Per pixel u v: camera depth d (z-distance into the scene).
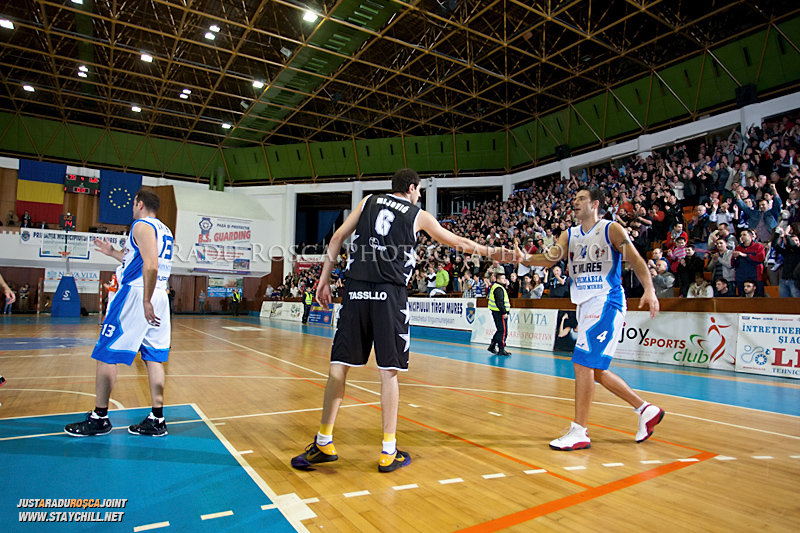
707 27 14.38
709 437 3.01
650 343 7.69
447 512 1.81
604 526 1.70
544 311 9.46
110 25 15.15
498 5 13.88
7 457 2.38
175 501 1.86
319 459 2.34
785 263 7.86
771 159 11.25
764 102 13.83
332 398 2.34
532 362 7.26
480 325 10.96
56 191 22.16
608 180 15.98
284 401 4.00
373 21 14.41
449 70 17.62
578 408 2.76
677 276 9.69
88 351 7.48
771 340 6.25
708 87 15.31
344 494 1.97
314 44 15.73
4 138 21.36
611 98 17.64
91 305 21.56
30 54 17.14
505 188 22.34
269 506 1.83
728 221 9.91
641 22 14.58
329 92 19.56
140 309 2.81
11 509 1.75
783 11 13.08
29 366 5.79
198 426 3.10
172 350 8.20
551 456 2.56
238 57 17.36
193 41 15.14
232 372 5.73
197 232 23.14
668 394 4.69
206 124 23.27
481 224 19.59
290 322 18.95
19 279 20.55
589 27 13.84
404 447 2.70
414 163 23.64
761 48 13.78
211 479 2.12
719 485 2.14
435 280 14.88
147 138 23.75
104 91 20.00
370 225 2.38
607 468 2.37
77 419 3.23
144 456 2.43
